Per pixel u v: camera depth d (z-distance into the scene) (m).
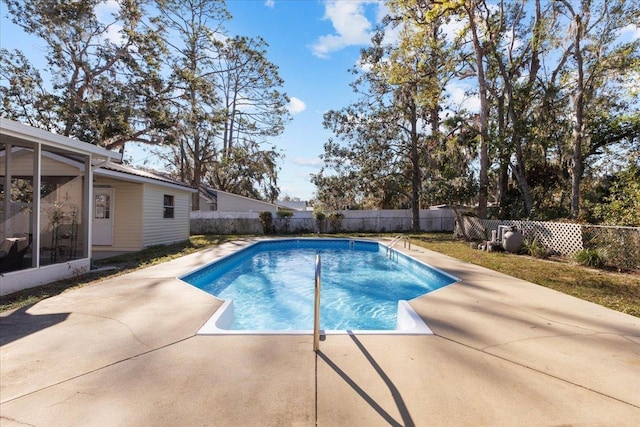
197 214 19.20
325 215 19.56
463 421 2.03
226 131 26.61
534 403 2.23
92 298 4.74
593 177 17.05
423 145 19.17
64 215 7.07
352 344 3.19
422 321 3.84
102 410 2.12
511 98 15.10
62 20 15.77
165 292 5.08
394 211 20.59
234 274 9.03
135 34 17.12
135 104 17.59
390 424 2.00
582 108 13.45
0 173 8.48
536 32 14.70
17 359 2.83
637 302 4.77
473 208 16.80
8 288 5.16
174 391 2.34
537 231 10.35
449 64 16.45
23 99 16.48
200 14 22.09
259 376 2.56
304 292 7.43
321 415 2.08
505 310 4.30
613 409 2.17
